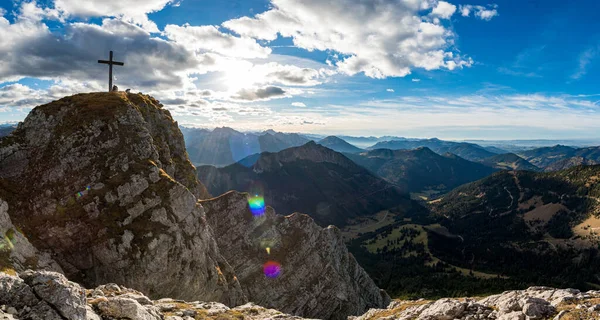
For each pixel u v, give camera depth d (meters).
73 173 64.31
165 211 65.75
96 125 71.25
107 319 23.80
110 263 58.41
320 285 104.69
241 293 81.06
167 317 30.56
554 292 31.16
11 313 19.14
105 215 61.28
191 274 66.06
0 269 43.91
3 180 60.97
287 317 42.25
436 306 33.78
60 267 56.16
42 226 57.84
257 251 98.81
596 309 23.81
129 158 69.44
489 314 29.42
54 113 72.44
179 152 96.75
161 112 96.62
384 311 45.41
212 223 96.25
